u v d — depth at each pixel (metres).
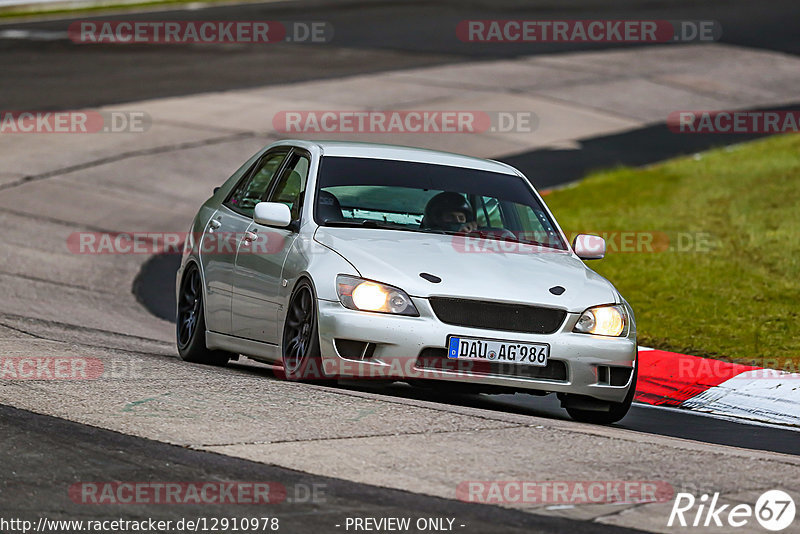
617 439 23.25
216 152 77.50
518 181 32.38
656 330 40.69
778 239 53.88
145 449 20.73
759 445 27.19
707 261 50.50
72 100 90.75
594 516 18.25
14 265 50.97
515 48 120.19
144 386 25.86
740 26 135.88
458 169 31.78
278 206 28.92
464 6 147.88
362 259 27.08
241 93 95.19
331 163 30.69
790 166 72.00
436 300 26.34
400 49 118.50
